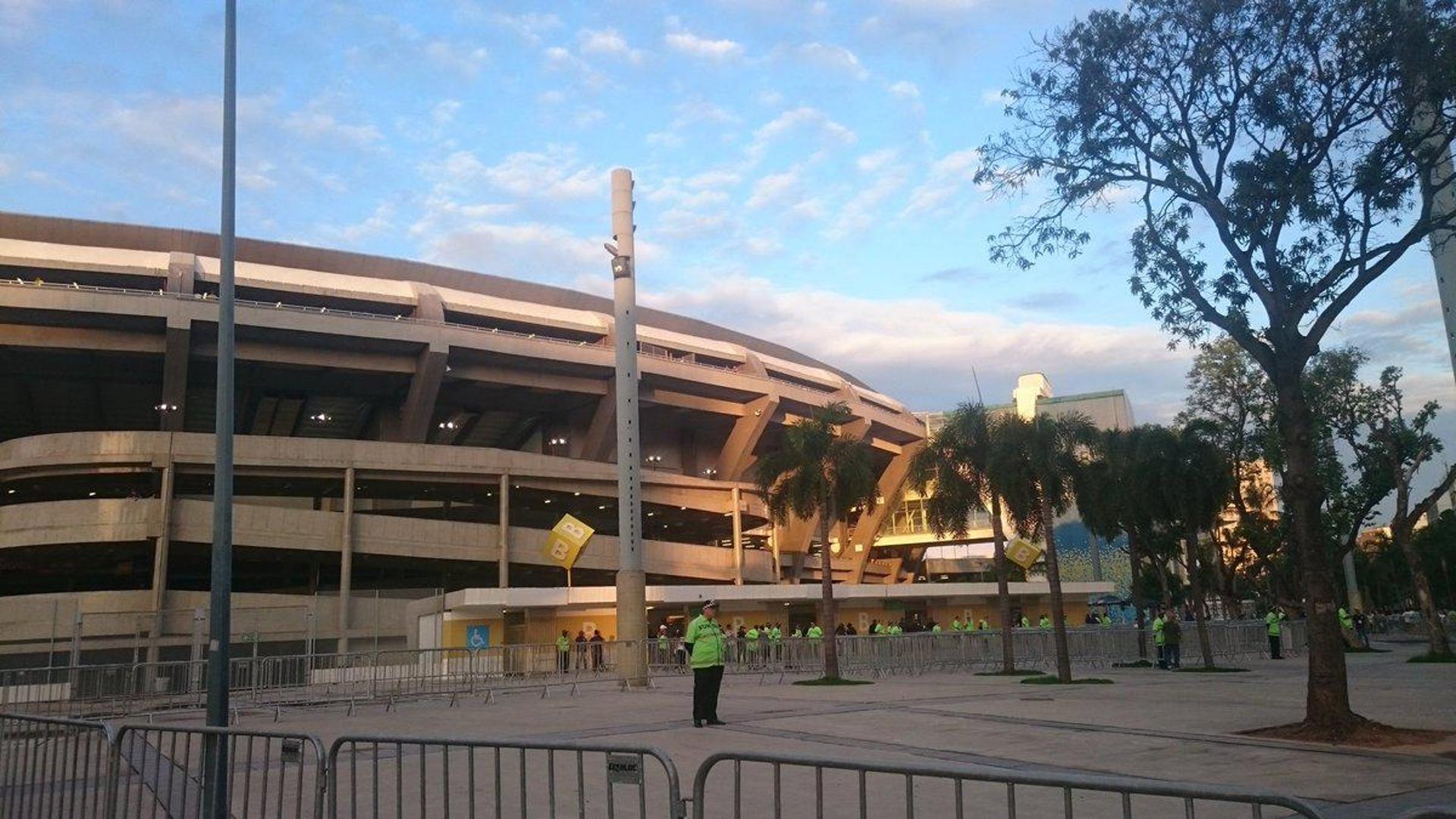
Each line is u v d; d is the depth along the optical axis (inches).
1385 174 585.3
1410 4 567.5
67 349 1941.4
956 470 1256.8
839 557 3248.0
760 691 1030.4
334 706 954.1
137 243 2225.6
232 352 465.4
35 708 927.7
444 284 2559.1
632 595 1267.2
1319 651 558.3
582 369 2394.2
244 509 1951.3
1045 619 2267.5
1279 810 333.4
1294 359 614.2
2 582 2245.3
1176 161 616.1
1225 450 1651.1
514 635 1756.9
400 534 2068.2
